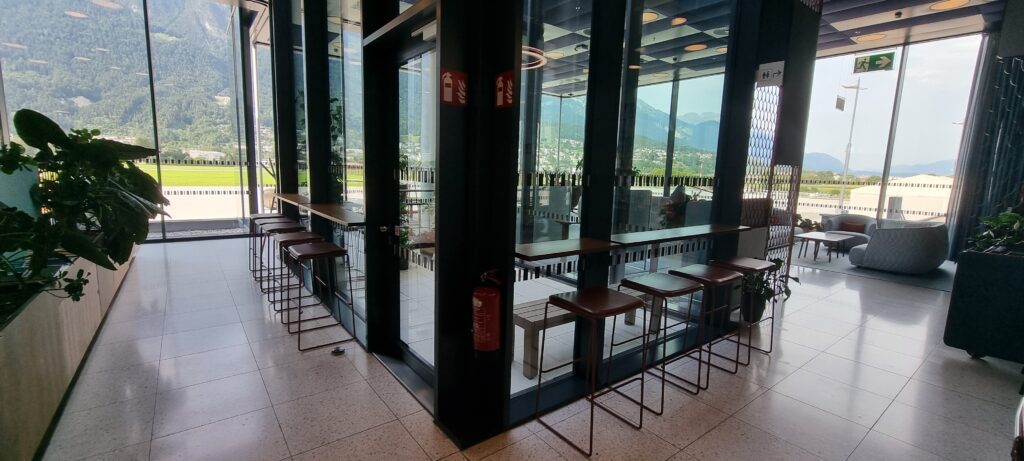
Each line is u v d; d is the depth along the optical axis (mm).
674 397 2527
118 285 4145
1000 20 5547
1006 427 2287
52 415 2078
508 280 2061
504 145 1985
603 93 2473
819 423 2291
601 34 2447
